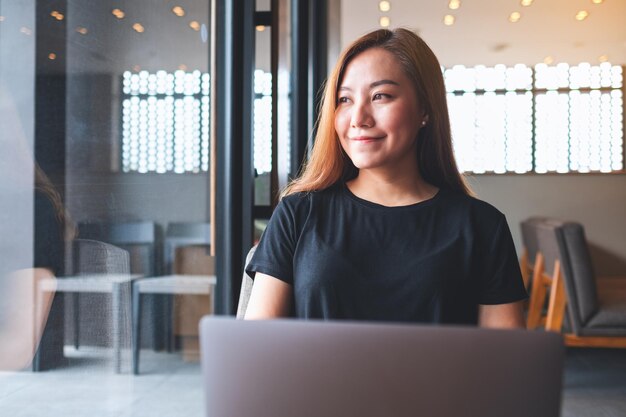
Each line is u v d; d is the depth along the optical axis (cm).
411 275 105
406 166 112
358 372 62
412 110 110
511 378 61
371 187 113
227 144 186
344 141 111
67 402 98
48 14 94
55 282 95
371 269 106
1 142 85
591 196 656
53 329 95
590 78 666
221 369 65
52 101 95
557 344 60
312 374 63
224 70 184
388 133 107
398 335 61
